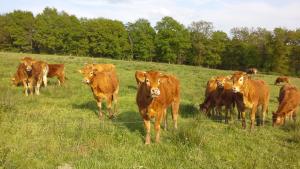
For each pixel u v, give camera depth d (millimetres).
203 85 26766
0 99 12383
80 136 9211
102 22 96938
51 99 15469
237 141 10172
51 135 9164
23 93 17078
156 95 8633
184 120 12898
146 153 8484
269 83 38531
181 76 35281
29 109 12484
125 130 10320
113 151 8359
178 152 8602
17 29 96438
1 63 30688
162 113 9625
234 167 7957
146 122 9453
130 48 99312
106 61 53438
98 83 12258
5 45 98000
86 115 12539
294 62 86625
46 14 109312
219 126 12258
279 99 14719
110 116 12539
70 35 95938
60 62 40562
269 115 15469
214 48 96938
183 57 100875
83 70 12414
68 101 15148
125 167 7434
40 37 96312
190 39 99250
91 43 97188
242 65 94750
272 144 10125
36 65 17094
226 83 13258
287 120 13227
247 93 11719
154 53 99750
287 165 8242
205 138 9680
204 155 8516
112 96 13711
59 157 7691
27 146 8195
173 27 97000
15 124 9852
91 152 8203
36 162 7344
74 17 100000
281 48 84562
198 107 15477
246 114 15125
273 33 88375
